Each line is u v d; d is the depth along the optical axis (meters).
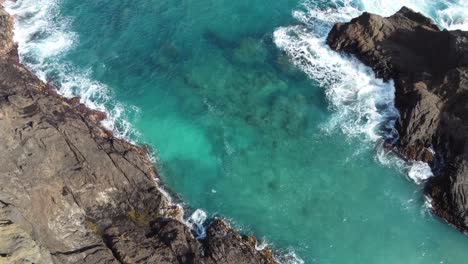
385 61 45.25
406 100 42.28
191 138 42.19
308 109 44.16
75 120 39.62
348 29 46.75
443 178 37.94
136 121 43.12
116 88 45.50
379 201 38.03
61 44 49.09
